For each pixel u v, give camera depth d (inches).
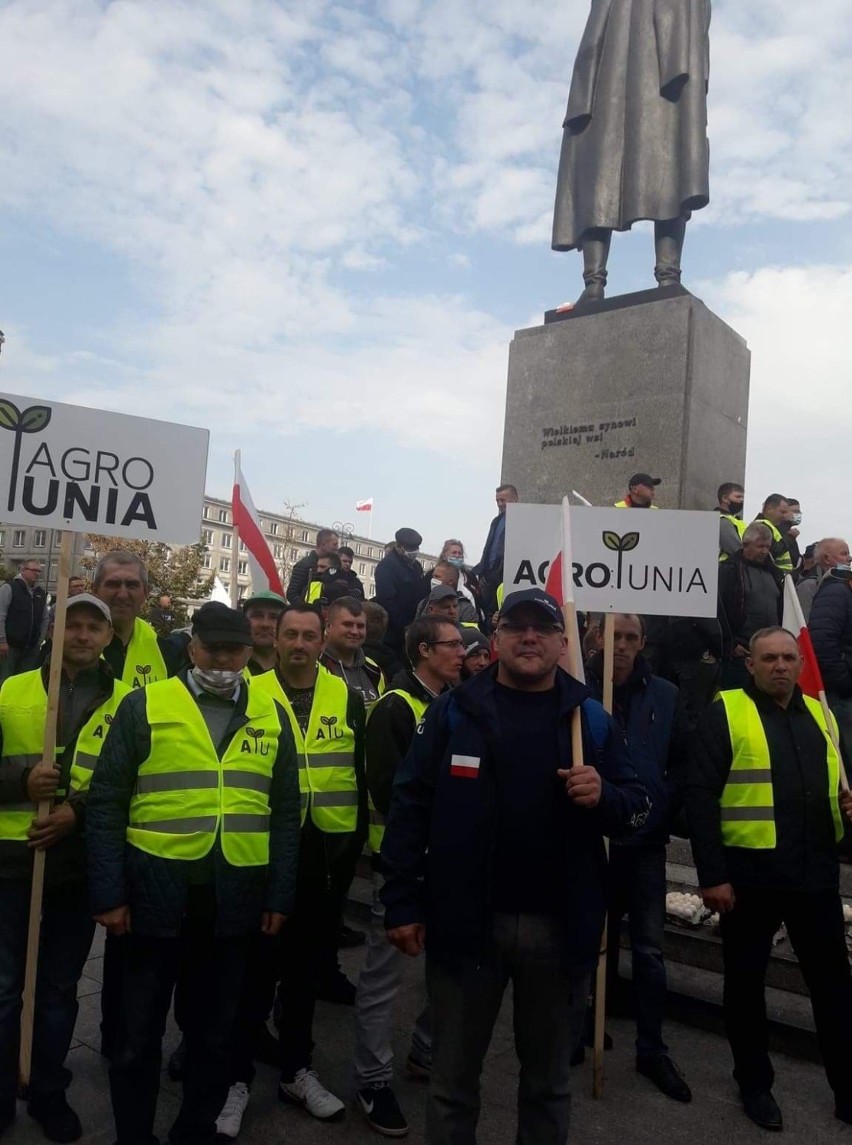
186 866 128.2
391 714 159.0
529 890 112.7
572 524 180.2
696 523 176.1
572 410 381.4
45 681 147.8
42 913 142.3
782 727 156.7
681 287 370.6
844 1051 149.9
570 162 412.8
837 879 155.3
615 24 401.7
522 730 115.1
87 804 130.4
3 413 157.1
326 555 378.0
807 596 297.1
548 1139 113.6
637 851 168.7
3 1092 136.0
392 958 148.9
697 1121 150.1
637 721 173.2
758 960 154.2
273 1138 141.8
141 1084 127.1
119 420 165.2
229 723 135.7
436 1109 113.2
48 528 157.9
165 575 1316.4
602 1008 157.2
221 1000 131.0
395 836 118.7
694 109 381.1
